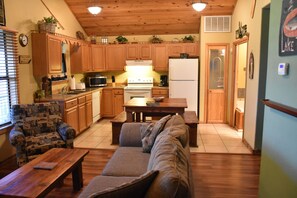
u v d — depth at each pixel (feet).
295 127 6.08
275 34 7.47
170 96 21.30
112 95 22.86
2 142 12.92
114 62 23.29
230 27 20.18
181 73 20.95
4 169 11.98
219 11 19.81
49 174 7.81
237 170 11.69
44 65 15.29
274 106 7.07
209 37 20.51
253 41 14.28
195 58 20.76
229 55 20.48
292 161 6.23
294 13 6.19
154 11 20.18
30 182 7.31
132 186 4.64
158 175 4.92
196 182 10.49
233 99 19.79
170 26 22.24
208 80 21.03
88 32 23.56
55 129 12.73
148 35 23.56
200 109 21.40
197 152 14.11
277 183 7.13
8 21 13.24
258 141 13.65
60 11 18.72
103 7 19.84
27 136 11.93
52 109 12.99
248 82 15.24
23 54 14.51
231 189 9.91
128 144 10.48
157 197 4.58
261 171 8.50
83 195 6.42
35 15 15.65
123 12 20.47
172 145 6.54
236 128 19.11
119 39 23.08
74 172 9.71
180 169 5.18
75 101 16.67
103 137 17.28
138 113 16.16
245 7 16.07
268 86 8.01
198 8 15.51
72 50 20.13
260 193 8.61
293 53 6.24
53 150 10.00
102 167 12.07
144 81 23.82
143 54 22.86
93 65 22.88
